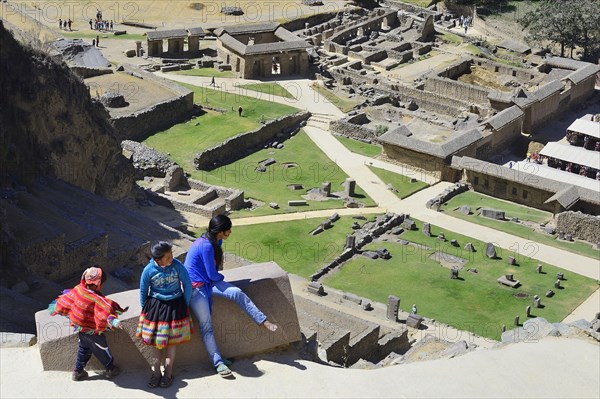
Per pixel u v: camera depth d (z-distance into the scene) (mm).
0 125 65875
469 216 101750
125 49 149250
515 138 128125
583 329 25750
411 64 157000
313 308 62406
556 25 161375
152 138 117062
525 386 22219
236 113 126938
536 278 86062
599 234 95500
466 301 80000
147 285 21578
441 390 21781
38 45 76000
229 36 147250
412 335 70250
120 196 87062
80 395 21031
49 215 59094
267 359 23406
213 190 100562
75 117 76438
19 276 47938
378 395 21484
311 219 97250
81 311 21391
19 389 21156
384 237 94312
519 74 149250
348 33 166125
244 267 24719
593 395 22016
